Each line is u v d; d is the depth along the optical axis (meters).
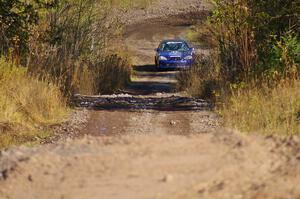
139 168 16.36
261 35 45.81
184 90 62.12
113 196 14.54
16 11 47.81
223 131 20.06
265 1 46.31
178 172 16.00
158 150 17.89
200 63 62.28
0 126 32.53
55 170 16.58
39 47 47.84
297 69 40.47
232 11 47.06
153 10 141.38
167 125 36.34
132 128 35.47
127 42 121.31
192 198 14.19
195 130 34.38
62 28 56.69
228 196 14.23
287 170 15.91
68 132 34.16
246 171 15.95
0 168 17.17
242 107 35.16
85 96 51.22
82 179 15.78
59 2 51.81
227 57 48.44
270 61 41.84
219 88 45.56
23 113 35.69
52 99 38.66
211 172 15.92
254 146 18.17
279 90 35.47
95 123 36.94
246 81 41.12
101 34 71.69
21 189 15.57
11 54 42.97
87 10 66.69
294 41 41.88
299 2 45.06
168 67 94.00
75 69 54.09
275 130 29.50
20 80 38.97
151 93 63.28
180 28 130.88
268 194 14.22
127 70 79.50
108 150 18.02
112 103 46.38
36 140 31.83
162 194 14.52
